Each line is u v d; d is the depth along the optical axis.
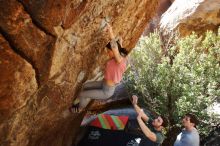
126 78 9.82
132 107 9.80
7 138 4.16
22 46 3.51
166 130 8.80
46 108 4.68
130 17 5.63
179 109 8.45
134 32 6.38
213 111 8.88
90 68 5.32
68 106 5.41
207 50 9.88
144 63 9.59
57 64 4.13
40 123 4.88
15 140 4.36
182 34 11.54
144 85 9.35
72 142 7.41
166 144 8.75
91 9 4.14
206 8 11.52
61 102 5.00
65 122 6.07
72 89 5.05
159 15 14.48
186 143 5.61
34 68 3.77
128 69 9.75
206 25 11.52
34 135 4.98
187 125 5.70
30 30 3.49
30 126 4.58
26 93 3.90
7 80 3.57
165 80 8.95
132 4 5.30
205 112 8.39
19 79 3.67
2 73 3.51
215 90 8.86
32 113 4.38
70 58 4.42
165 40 11.56
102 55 5.42
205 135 8.45
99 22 4.57
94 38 4.76
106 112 9.28
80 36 4.31
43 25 3.54
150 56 9.78
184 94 8.58
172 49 9.89
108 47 4.82
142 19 6.28
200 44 10.77
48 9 3.44
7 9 3.24
